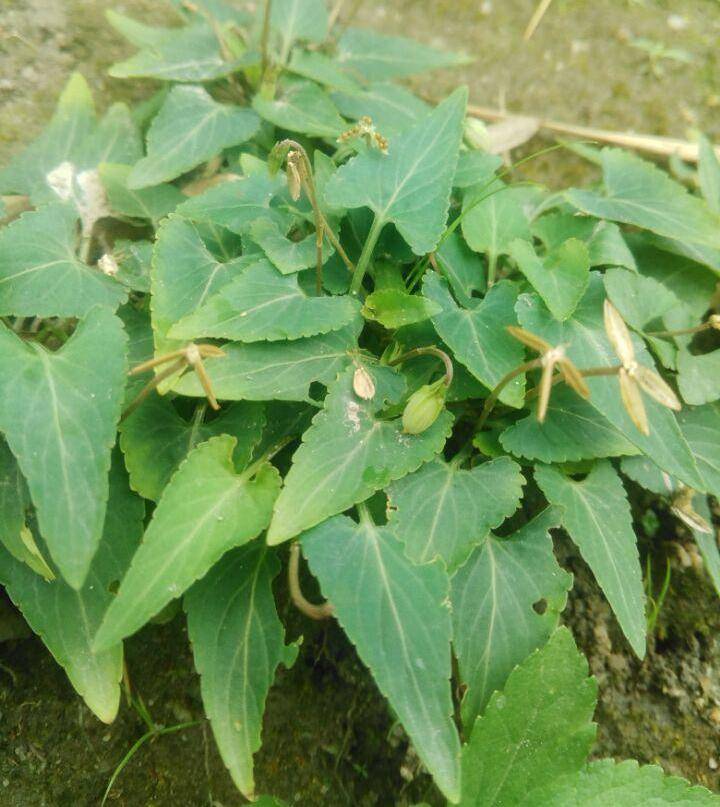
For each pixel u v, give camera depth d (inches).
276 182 5.6
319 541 4.3
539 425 5.1
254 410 4.8
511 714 4.4
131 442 4.7
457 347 4.8
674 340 5.8
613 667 5.5
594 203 5.9
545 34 8.7
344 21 8.5
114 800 5.1
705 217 6.0
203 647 4.4
